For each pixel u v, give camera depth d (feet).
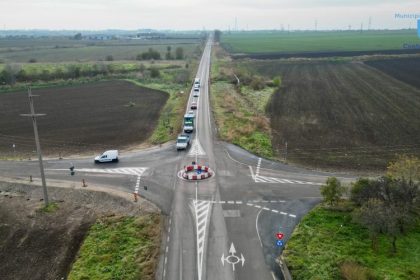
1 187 162.40
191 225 129.18
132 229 126.82
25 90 395.96
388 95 325.01
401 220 117.91
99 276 104.63
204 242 119.65
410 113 264.93
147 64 568.00
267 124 243.40
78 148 210.18
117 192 154.30
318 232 122.62
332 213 134.21
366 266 105.19
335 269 104.78
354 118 256.11
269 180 163.63
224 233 124.26
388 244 115.24
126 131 241.35
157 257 112.57
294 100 314.96
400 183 129.90
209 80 427.33
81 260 111.86
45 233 127.24
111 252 115.03
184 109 289.33
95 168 180.04
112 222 131.95
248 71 471.21
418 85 365.20
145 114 285.43
